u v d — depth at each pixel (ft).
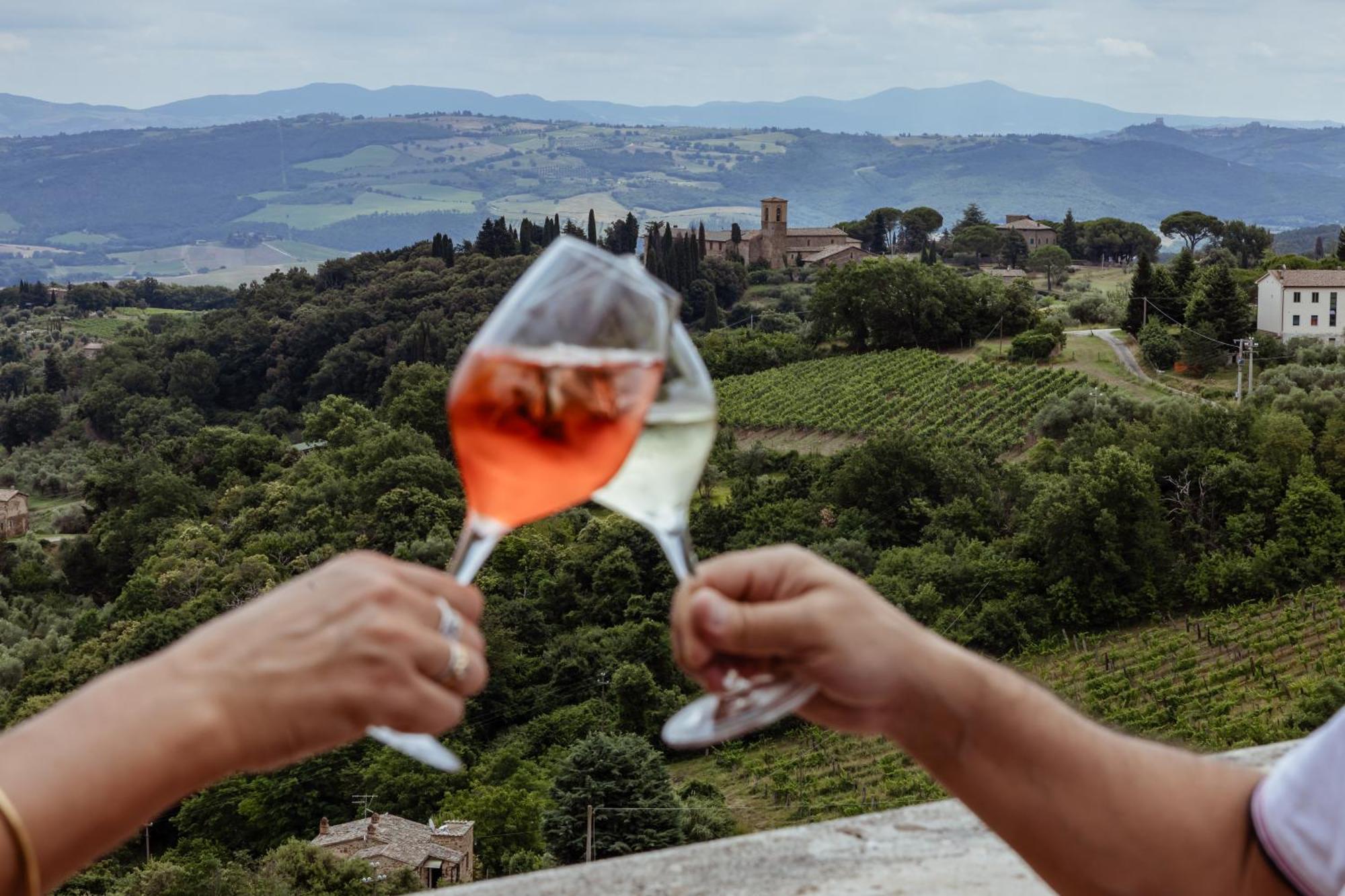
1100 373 231.09
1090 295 284.61
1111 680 132.26
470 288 378.32
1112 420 190.49
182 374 372.58
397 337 366.22
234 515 229.66
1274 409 170.60
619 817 102.73
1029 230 481.05
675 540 3.71
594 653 141.38
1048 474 172.35
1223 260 411.54
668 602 148.25
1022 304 264.93
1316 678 124.98
